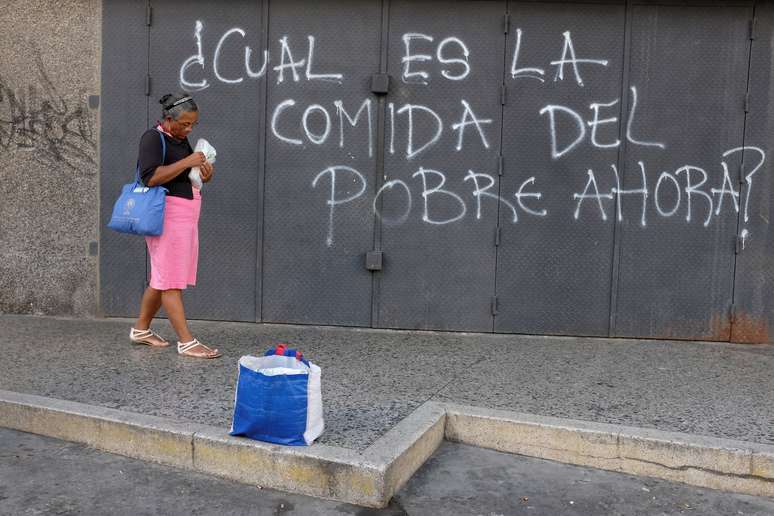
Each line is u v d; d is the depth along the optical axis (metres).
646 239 5.54
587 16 5.44
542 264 5.60
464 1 5.48
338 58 5.58
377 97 5.58
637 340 5.59
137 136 5.73
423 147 5.59
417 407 3.89
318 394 3.40
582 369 4.75
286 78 5.62
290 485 3.25
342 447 3.31
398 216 5.64
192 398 3.96
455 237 5.62
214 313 5.78
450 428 3.85
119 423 3.58
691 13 5.40
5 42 5.75
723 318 5.54
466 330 5.67
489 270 5.63
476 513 3.11
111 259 5.80
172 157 4.59
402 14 5.52
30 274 5.85
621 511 3.17
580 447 3.63
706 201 5.49
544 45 5.48
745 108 5.41
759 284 5.50
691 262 5.53
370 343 5.29
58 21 5.71
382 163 5.62
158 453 3.50
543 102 5.51
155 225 4.46
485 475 3.48
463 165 5.58
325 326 5.75
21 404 3.84
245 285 5.75
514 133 5.54
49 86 5.76
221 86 5.65
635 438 3.54
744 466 3.41
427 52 5.54
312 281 5.73
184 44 5.65
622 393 4.25
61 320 5.76
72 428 3.72
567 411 3.89
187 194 4.66
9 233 5.82
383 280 5.69
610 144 5.51
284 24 5.58
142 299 5.34
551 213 5.57
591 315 5.61
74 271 5.82
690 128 5.46
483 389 4.26
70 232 5.82
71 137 5.77
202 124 5.67
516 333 5.66
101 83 5.71
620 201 5.52
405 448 3.33
